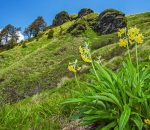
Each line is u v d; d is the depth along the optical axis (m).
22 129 7.27
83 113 6.44
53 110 8.59
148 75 6.63
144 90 6.24
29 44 148.62
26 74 103.19
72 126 7.27
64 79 34.97
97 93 5.99
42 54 119.50
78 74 45.88
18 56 136.62
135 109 5.95
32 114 8.27
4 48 172.38
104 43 93.19
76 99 6.23
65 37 133.12
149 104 6.01
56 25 184.50
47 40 150.62
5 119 7.56
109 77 6.43
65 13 186.50
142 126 5.64
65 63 84.38
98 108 6.23
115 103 5.98
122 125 5.36
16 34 185.25
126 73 6.49
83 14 178.00
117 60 40.53
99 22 134.12
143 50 35.84
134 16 142.75
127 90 6.08
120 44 6.77
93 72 7.10
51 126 7.62
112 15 132.50
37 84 82.25
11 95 86.19
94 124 6.70
